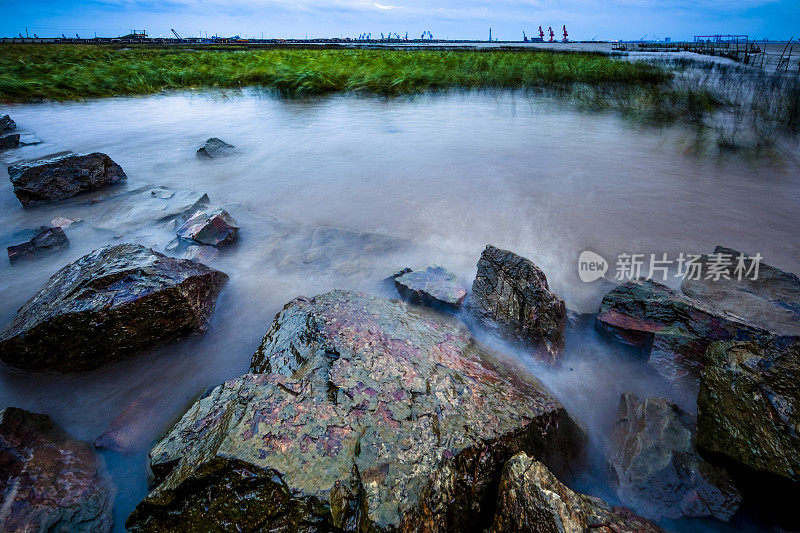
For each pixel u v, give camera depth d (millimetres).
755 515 1909
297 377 2141
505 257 3373
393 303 3107
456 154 8180
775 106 11023
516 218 5227
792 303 3148
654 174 6730
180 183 6715
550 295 3051
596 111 12367
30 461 2078
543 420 2188
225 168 7504
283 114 12844
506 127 10625
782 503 1865
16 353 2746
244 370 3016
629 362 2969
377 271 4137
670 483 2012
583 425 2514
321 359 2260
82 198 6020
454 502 1740
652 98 12844
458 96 16266
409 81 17844
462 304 3359
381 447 1780
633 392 2744
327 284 3967
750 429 1961
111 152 8531
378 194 6133
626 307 3104
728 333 2613
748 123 9844
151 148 8875
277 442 1746
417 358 2367
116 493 2098
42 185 5758
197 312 3252
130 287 2941
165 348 3123
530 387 2473
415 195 6066
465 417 2016
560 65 20047
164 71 19703
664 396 2695
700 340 2684
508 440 1985
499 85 17672
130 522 1697
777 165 6996
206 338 3291
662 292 3104
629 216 5184
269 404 1929
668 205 5492
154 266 3162
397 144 9055
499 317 3119
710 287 3434
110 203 5805
